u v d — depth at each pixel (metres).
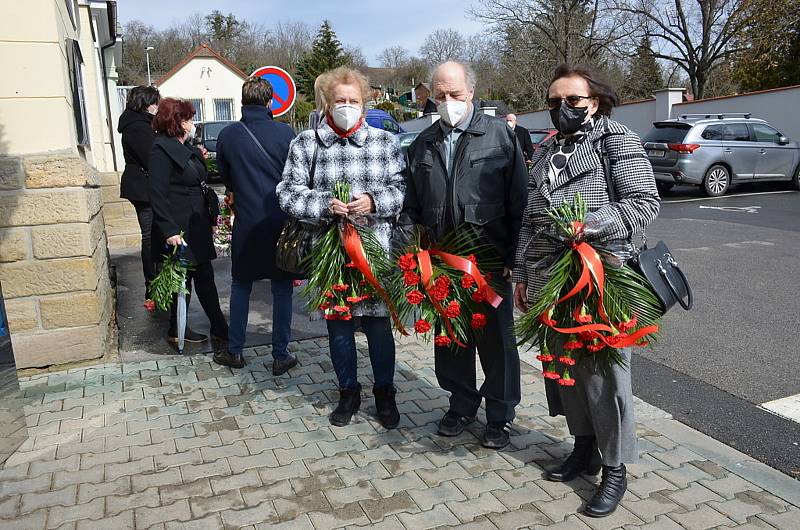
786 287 6.69
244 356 4.82
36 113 4.42
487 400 3.45
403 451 3.43
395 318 3.29
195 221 4.66
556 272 2.71
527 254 3.03
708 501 2.94
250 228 4.26
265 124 4.28
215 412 3.88
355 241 3.28
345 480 3.14
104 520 2.83
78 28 7.82
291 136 4.32
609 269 2.69
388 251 3.44
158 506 2.93
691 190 15.70
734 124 14.46
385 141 3.57
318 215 3.40
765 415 3.88
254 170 4.21
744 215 11.57
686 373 4.56
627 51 31.75
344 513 2.87
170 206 4.57
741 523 2.78
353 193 3.52
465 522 2.81
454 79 3.16
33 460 3.33
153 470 3.23
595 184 2.78
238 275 4.38
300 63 52.19
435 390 4.21
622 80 34.06
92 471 3.22
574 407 3.00
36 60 4.37
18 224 4.36
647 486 3.06
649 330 2.60
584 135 2.83
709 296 6.42
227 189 4.54
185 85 46.38
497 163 3.21
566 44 31.36
